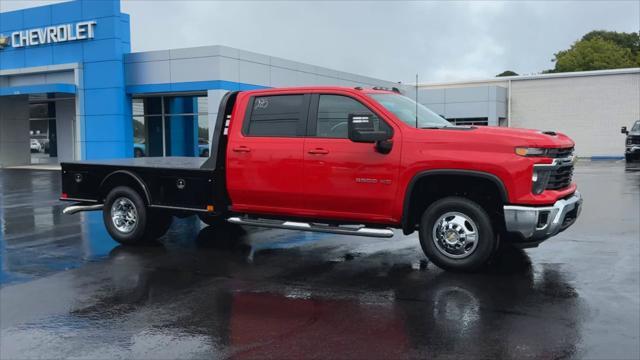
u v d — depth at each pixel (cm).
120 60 2525
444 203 664
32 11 2703
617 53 6094
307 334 485
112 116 2539
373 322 511
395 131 679
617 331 479
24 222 1131
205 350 454
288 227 744
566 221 679
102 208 897
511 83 3934
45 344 471
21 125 3031
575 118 3769
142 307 567
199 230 1012
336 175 702
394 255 784
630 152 3006
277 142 741
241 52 2455
